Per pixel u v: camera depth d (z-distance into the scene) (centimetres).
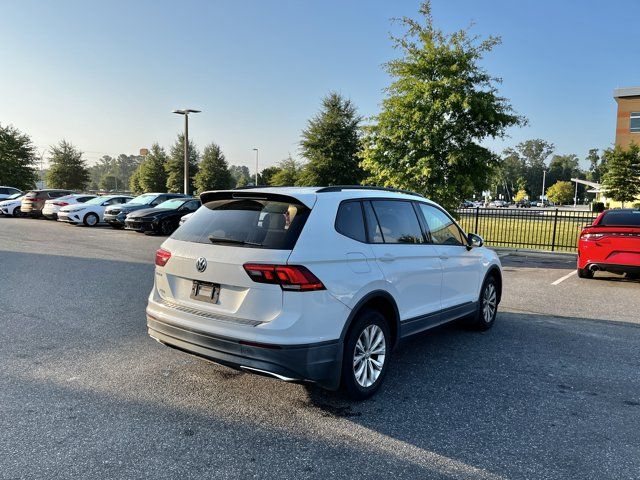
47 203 2320
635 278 1023
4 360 452
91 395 380
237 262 338
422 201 495
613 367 472
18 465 279
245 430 331
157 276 401
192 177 5675
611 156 3744
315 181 3666
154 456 294
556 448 315
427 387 416
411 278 432
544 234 1959
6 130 4234
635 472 288
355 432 332
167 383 409
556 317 677
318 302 336
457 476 281
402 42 1268
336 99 3703
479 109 1178
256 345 325
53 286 795
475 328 600
